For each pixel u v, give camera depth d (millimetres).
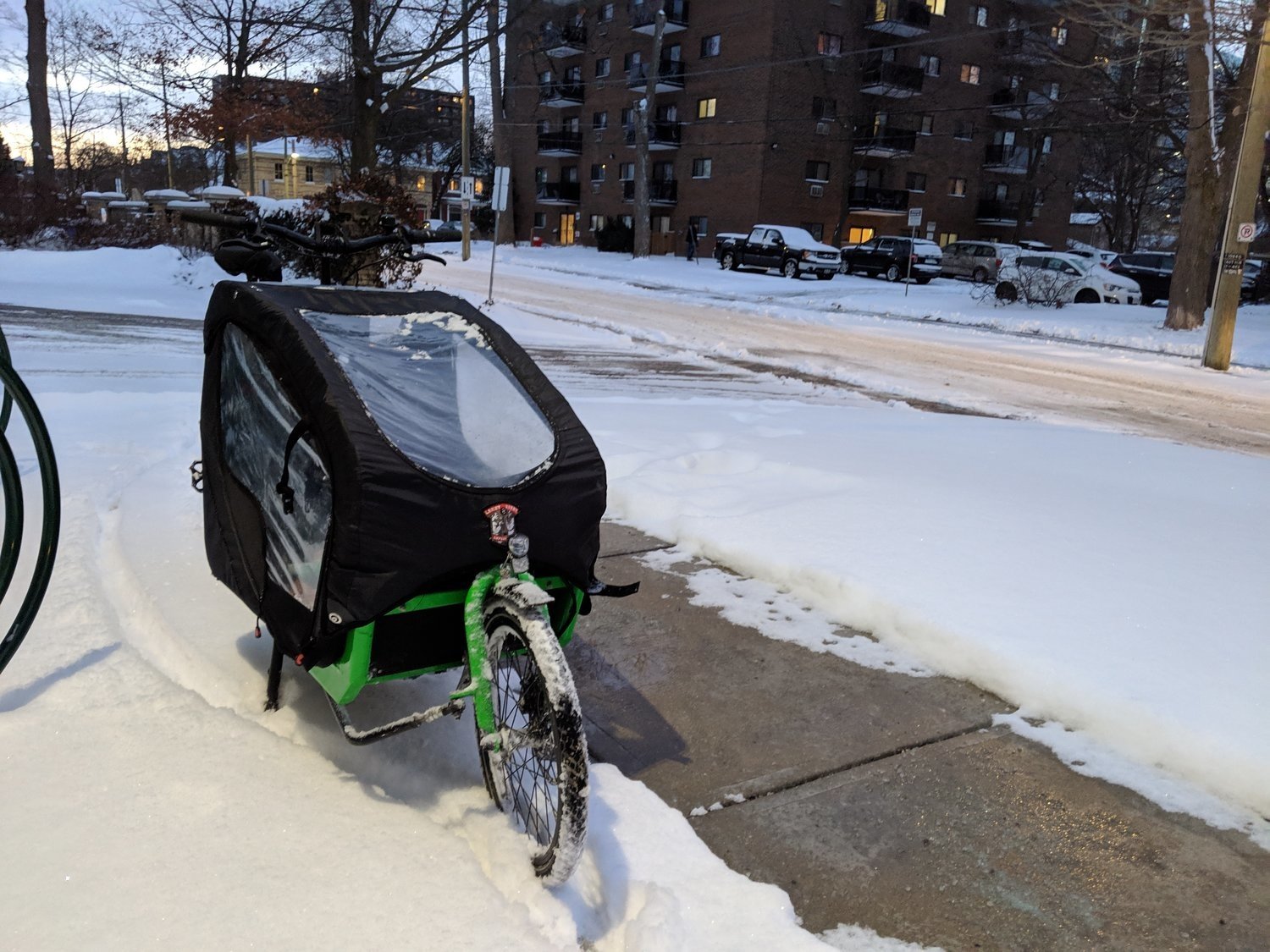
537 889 2430
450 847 2566
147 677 3379
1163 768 3201
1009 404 12227
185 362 10680
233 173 28875
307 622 2773
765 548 4980
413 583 2545
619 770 3082
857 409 10773
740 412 9703
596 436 7699
